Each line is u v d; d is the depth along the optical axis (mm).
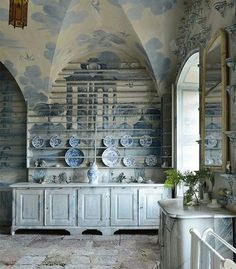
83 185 5934
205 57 4203
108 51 6703
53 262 4422
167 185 4074
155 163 6527
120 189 5949
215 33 3844
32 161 6605
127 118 6633
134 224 5910
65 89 6668
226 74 3523
